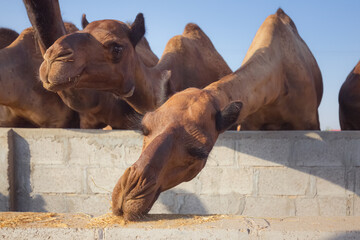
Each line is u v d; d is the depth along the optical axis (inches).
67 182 192.2
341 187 189.6
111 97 211.6
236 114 122.0
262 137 188.4
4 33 244.5
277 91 191.3
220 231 100.5
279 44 206.2
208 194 190.7
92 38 153.6
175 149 107.1
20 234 103.0
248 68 168.7
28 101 207.9
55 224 105.7
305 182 189.6
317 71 256.5
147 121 112.6
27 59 207.2
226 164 189.5
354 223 105.3
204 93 124.2
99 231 102.0
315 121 229.1
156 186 103.1
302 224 104.4
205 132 113.3
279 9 286.5
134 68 178.7
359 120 270.4
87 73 150.7
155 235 101.2
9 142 187.5
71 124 231.5
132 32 173.2
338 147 188.7
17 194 193.6
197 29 296.0
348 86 270.1
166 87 136.6
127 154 188.9
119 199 101.8
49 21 151.7
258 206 190.1
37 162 192.4
